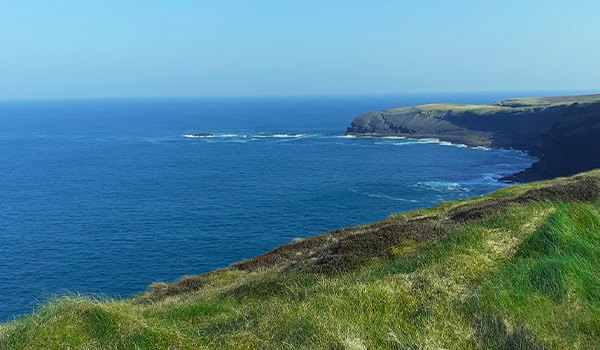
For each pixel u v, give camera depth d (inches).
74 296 375.9
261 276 593.6
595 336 232.8
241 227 2381.9
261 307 339.3
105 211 2741.1
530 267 312.7
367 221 2470.5
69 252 2003.0
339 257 546.9
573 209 414.9
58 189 3432.6
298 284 471.8
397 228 617.6
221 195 3189.0
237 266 866.1
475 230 425.1
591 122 3971.5
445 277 323.3
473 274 327.3
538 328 238.2
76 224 2458.2
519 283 293.1
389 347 236.4
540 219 420.2
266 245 2081.7
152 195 3203.7
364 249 558.3
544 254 341.1
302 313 281.1
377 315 273.0
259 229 2341.3
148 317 417.7
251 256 1939.0
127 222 2490.2
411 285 313.1
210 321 370.0
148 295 758.5
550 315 252.8
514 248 374.0
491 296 277.7
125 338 301.6
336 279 402.0
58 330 305.4
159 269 1801.2
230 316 354.3
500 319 250.2
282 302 338.6
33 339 295.3
